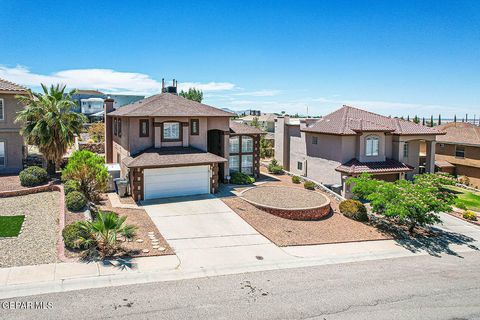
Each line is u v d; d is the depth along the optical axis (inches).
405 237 802.8
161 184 954.1
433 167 1322.6
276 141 1585.9
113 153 1288.1
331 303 482.3
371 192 892.0
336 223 860.0
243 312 446.0
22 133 1021.2
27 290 462.6
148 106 1051.3
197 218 805.9
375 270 607.8
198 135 1081.4
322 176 1285.7
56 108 1018.7
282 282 536.4
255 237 716.7
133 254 593.6
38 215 736.3
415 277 588.1
